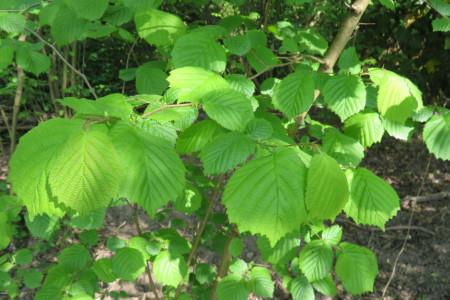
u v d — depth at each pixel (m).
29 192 0.36
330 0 1.63
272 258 0.66
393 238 2.00
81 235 0.90
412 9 2.24
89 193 0.34
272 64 0.72
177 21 0.67
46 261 1.67
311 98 0.57
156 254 0.82
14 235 1.67
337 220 2.12
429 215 2.14
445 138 0.57
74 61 2.13
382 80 0.57
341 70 0.60
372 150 2.73
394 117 0.57
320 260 0.63
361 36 2.49
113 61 3.34
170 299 1.05
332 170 0.41
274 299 1.57
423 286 1.70
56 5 0.69
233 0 0.87
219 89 0.49
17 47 0.76
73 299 0.74
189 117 0.47
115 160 0.36
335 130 0.78
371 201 0.48
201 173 0.98
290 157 0.42
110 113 0.41
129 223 1.96
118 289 1.58
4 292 1.49
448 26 0.63
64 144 0.36
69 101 0.40
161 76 0.77
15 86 1.97
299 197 0.40
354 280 0.62
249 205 0.40
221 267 0.89
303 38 0.88
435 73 2.54
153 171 0.38
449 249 1.90
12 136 1.72
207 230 0.99
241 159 0.45
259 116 0.70
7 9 0.71
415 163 2.58
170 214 1.99
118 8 0.69
